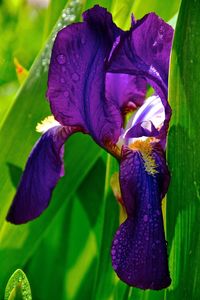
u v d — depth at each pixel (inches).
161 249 17.9
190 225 18.6
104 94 18.7
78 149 21.9
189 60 18.2
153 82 18.8
